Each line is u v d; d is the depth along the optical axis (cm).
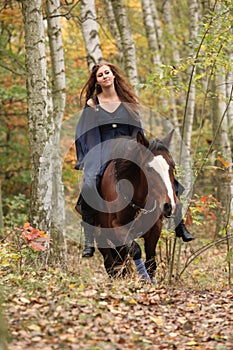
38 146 1044
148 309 736
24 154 2319
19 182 2375
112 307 704
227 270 1137
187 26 2936
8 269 886
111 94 928
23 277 809
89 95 949
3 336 553
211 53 1109
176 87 1108
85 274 970
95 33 1452
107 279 888
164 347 607
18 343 557
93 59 1448
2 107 2244
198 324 696
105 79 920
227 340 646
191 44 1105
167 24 2553
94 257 1365
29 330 595
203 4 1692
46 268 931
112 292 767
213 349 605
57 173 1271
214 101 1588
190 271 1170
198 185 2262
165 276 992
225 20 1091
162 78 1088
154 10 2608
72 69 2205
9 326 599
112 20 2200
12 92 2100
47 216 1044
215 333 662
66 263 1094
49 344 560
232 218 1038
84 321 632
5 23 2031
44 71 1052
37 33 1047
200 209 1031
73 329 609
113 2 1794
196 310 757
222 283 1006
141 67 2581
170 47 2541
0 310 599
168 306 761
